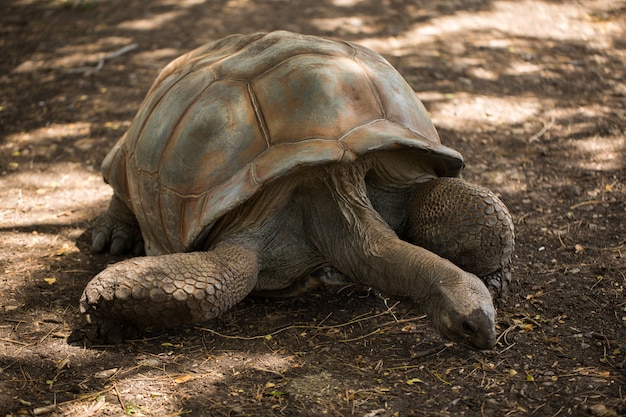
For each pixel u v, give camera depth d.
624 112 6.47
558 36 8.31
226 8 9.09
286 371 3.20
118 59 7.75
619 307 3.69
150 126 3.90
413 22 8.64
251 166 3.34
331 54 3.70
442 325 2.93
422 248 3.21
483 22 8.65
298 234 3.54
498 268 3.61
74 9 9.22
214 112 3.54
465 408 2.92
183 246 3.56
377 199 3.67
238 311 3.75
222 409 2.93
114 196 4.52
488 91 6.96
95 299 3.19
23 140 6.19
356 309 3.75
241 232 3.49
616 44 8.12
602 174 5.38
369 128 3.40
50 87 7.20
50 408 2.93
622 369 3.15
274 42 3.83
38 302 3.85
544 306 3.72
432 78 7.21
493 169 5.51
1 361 3.28
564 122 6.30
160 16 8.89
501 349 3.34
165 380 3.13
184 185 3.53
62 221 4.90
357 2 9.30
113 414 2.90
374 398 2.99
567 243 4.42
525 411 2.89
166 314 3.22
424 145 3.45
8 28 8.69
